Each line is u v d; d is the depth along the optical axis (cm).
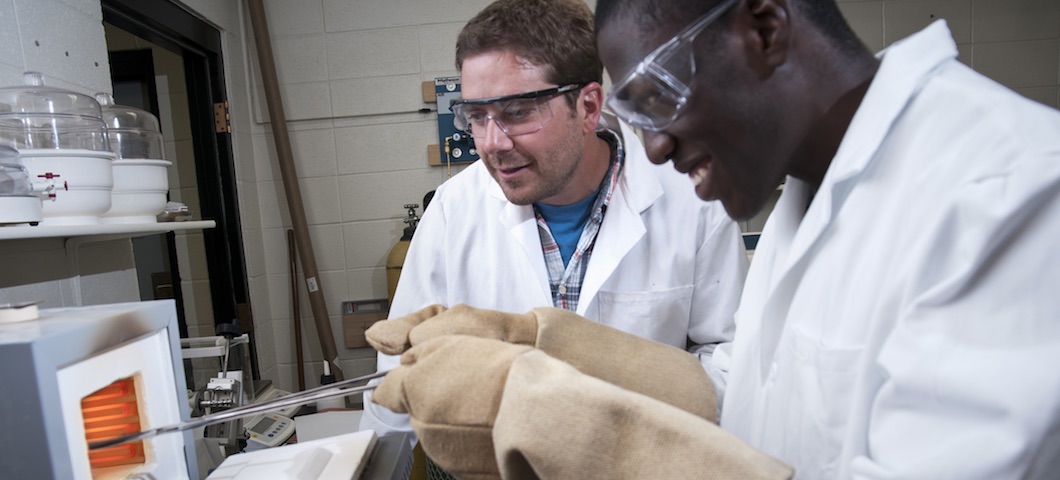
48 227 101
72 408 57
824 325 63
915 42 61
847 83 61
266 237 272
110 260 158
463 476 59
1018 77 260
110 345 63
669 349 80
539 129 100
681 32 57
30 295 129
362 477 72
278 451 77
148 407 70
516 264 124
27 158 104
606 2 63
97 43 160
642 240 120
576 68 100
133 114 164
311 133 265
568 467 47
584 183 117
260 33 248
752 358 81
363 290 272
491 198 128
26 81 128
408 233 250
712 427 47
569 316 78
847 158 60
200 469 101
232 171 248
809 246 65
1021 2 256
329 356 258
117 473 70
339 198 268
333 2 259
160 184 139
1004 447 44
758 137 60
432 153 263
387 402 62
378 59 262
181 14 215
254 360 256
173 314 75
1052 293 45
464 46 102
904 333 51
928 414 49
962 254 48
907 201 56
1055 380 43
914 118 58
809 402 64
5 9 128
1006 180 47
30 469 54
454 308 79
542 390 50
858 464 54
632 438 47
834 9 60
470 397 57
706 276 121
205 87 242
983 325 47
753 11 56
